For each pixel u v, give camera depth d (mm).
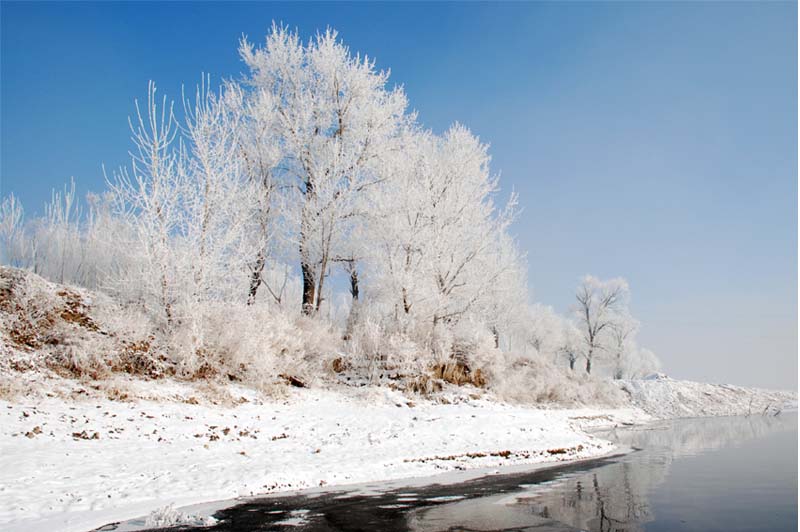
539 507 8516
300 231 24500
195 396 15492
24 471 8914
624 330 53594
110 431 12039
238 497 8844
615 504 8766
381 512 8016
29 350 14648
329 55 26922
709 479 11031
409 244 23984
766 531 7246
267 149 25250
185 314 17500
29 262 20500
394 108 27516
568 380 33281
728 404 40688
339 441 13789
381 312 24281
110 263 20484
